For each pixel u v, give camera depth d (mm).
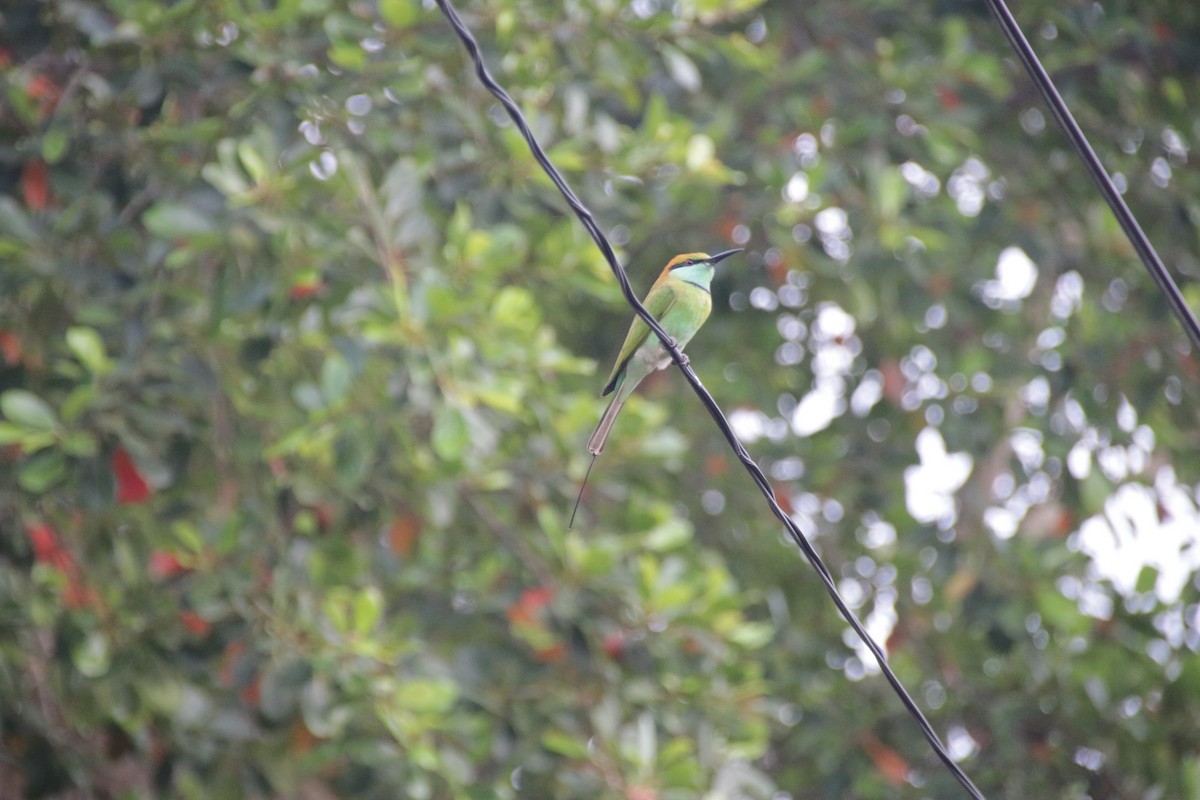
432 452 12438
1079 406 15109
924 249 15000
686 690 11773
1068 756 14023
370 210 11023
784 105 14922
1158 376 14883
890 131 14680
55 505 11281
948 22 14375
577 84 13023
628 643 11859
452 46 11906
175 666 10867
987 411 15570
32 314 11211
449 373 10922
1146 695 13812
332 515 12180
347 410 11242
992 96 14781
